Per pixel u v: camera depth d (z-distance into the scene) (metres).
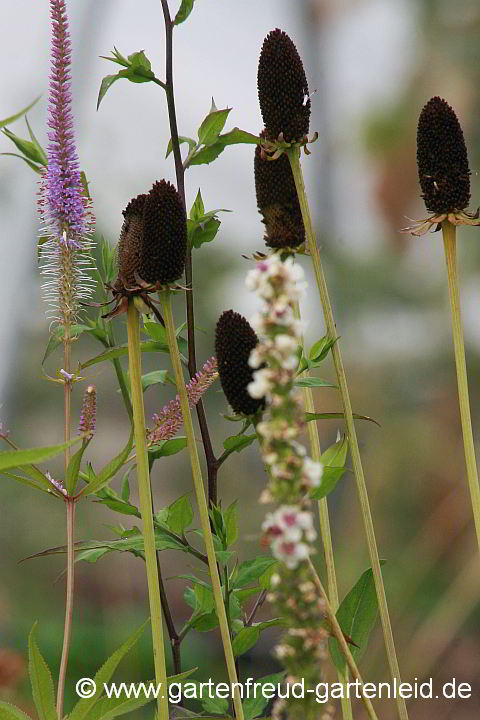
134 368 1.32
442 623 1.78
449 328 2.17
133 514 1.41
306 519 1.17
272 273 1.18
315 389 2.21
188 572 2.14
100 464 2.05
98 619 2.02
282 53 1.35
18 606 2.05
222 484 2.10
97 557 1.37
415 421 2.14
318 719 1.19
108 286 1.33
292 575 1.18
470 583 1.80
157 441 1.38
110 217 2.12
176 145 1.42
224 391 1.30
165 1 1.41
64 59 1.36
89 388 1.34
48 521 2.17
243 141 1.40
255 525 1.99
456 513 1.97
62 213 1.36
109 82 1.40
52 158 1.36
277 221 1.38
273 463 1.17
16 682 1.57
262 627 1.38
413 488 2.05
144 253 1.31
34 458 1.25
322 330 2.20
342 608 1.36
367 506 1.34
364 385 2.19
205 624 1.41
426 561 1.89
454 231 1.36
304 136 1.36
